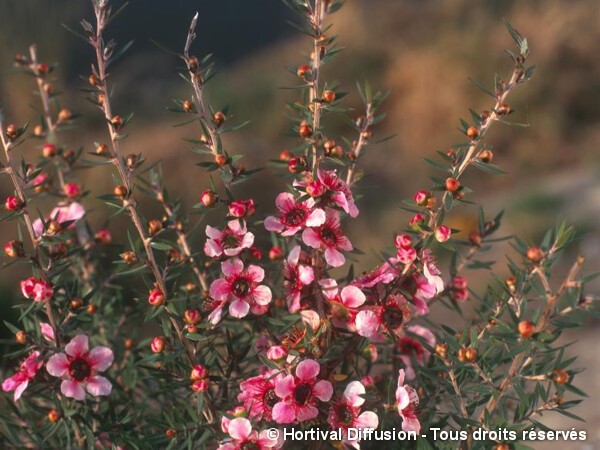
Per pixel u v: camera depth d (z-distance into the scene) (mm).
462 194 462
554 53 2088
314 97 486
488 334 464
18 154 1036
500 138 1936
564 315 444
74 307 476
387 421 490
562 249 453
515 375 463
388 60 2301
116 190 468
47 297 466
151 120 2070
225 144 1592
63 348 474
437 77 2100
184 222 529
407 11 2432
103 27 478
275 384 458
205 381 470
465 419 465
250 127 2088
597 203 1437
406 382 508
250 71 2535
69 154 548
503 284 470
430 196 464
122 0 3736
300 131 478
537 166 1852
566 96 2012
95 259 561
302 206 472
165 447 495
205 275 526
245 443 462
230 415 467
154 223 472
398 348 513
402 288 475
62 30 1636
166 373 480
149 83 2523
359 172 516
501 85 464
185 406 502
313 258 477
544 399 455
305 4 486
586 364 823
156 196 524
